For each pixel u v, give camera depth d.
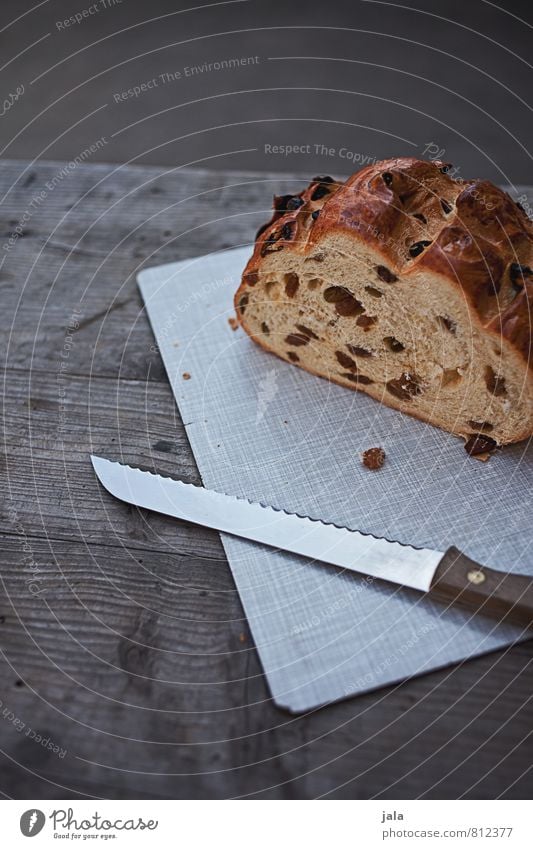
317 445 0.50
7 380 0.55
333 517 0.47
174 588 0.44
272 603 0.43
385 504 0.47
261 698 0.40
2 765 0.38
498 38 1.38
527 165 1.16
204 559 0.45
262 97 1.29
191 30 1.43
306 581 0.44
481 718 0.39
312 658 0.41
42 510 0.48
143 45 1.39
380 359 0.51
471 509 0.47
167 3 1.49
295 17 1.45
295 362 0.55
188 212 0.67
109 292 0.61
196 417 0.52
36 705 0.40
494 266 0.45
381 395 0.52
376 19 1.43
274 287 0.53
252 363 0.56
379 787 0.38
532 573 0.44
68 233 0.66
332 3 1.47
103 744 0.39
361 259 0.48
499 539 0.45
